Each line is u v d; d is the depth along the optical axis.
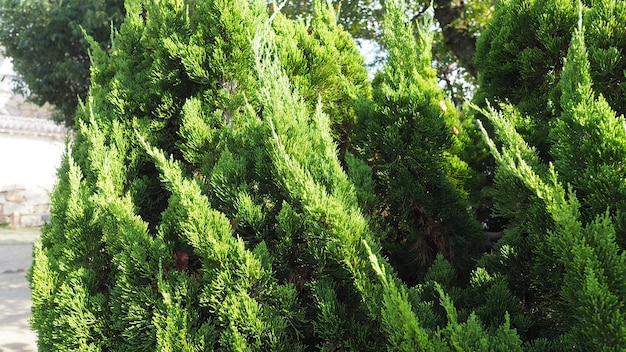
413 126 2.06
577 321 1.45
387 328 1.41
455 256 2.16
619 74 1.89
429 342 1.30
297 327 1.73
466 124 2.87
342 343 1.62
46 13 10.62
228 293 1.66
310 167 1.81
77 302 1.94
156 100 2.54
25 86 12.37
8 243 13.79
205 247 1.71
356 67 2.89
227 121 2.38
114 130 2.45
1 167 17.05
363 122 2.22
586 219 1.50
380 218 2.17
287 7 8.43
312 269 1.80
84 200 2.23
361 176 2.00
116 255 1.92
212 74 2.41
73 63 10.89
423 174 2.08
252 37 2.41
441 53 7.72
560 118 1.68
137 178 2.42
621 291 1.26
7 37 10.97
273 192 1.93
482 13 6.95
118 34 3.10
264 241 1.81
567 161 1.56
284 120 1.84
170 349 1.67
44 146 17.72
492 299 1.64
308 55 2.59
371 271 1.62
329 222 1.60
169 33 2.55
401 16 2.14
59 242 2.33
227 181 1.92
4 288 8.38
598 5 1.96
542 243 1.55
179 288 1.76
